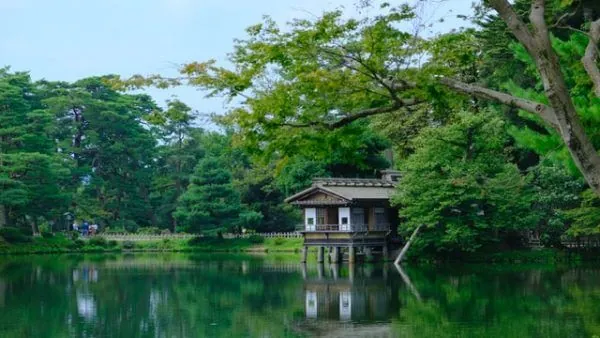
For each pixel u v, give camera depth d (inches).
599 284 1256.8
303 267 1850.4
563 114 343.3
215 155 2967.5
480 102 1769.2
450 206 1663.4
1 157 2630.4
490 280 1371.8
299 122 485.7
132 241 2893.7
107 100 3373.5
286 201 2005.4
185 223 2758.4
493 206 1678.2
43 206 2815.0
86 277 1638.8
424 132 1718.8
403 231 1817.2
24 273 1759.4
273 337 850.8
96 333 902.4
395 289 1274.6
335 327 901.2
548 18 514.0
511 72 1576.0
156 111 508.7
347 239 1893.5
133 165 3361.2
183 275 1664.6
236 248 2721.5
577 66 501.4
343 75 463.2
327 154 503.5
